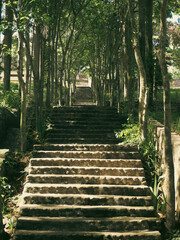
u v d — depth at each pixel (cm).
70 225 558
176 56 1644
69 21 1641
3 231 532
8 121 1077
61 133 1004
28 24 876
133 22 797
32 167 700
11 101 1225
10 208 626
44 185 647
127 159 745
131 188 636
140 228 560
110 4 1348
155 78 1403
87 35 1780
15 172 768
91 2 1441
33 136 991
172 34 1742
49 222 559
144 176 687
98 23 1495
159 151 755
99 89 1942
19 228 556
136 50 820
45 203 613
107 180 664
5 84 1442
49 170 695
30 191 639
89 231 554
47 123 1064
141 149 799
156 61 1420
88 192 637
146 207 598
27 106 1239
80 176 670
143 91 835
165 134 555
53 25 1295
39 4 967
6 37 1391
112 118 1116
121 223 561
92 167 702
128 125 930
